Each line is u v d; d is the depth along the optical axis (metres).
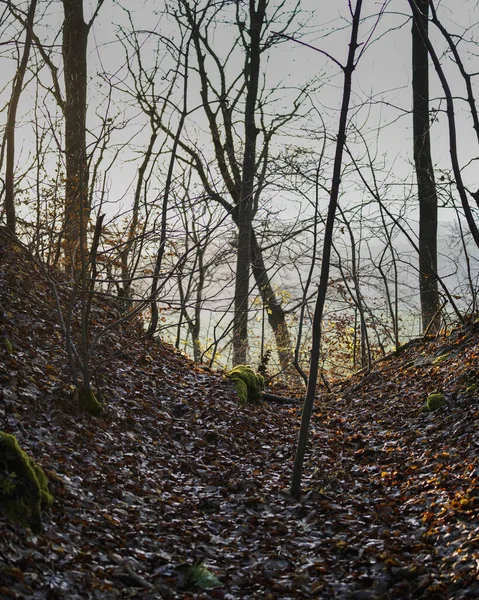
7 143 12.31
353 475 8.90
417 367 14.28
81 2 16.67
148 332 13.73
